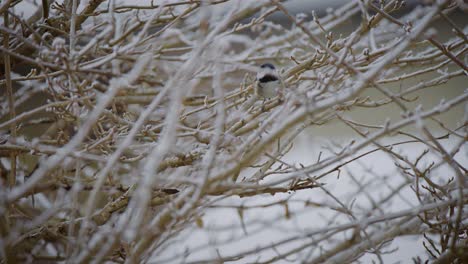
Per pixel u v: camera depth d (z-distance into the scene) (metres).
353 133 9.85
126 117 7.93
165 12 8.46
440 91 10.71
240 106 7.74
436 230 6.47
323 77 6.33
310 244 6.00
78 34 7.58
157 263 6.88
